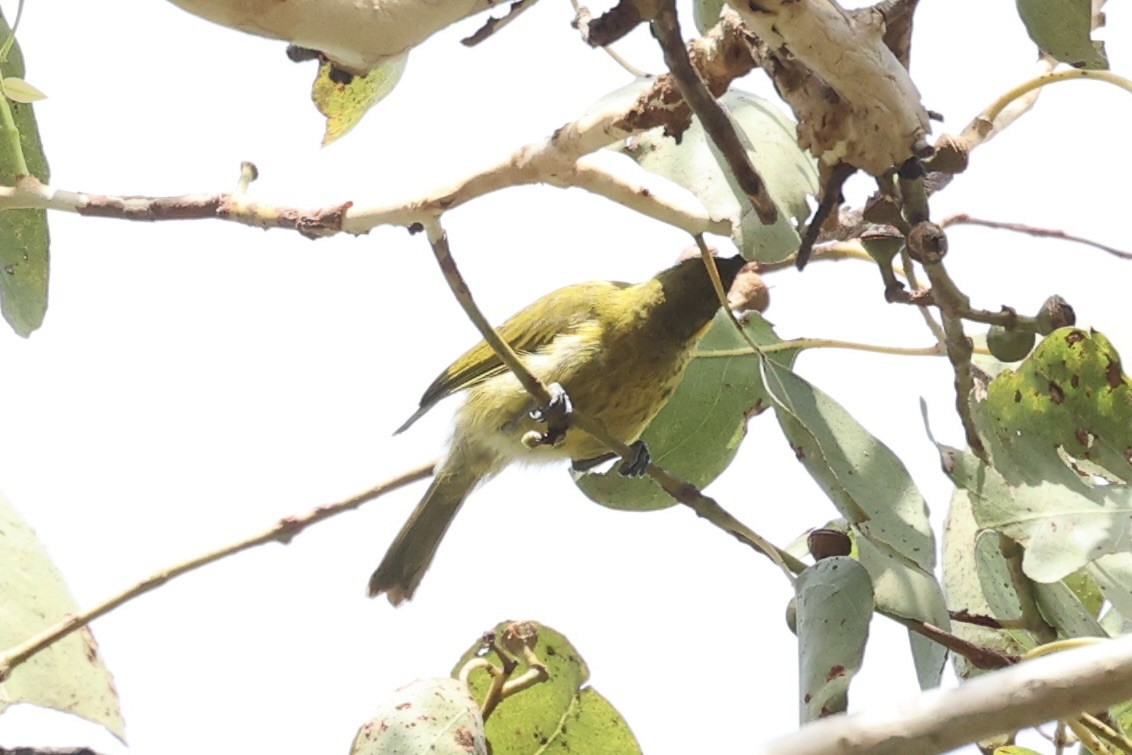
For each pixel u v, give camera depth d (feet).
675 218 19.71
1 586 20.15
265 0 12.96
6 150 20.99
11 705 19.42
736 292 26.50
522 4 16.28
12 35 19.39
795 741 11.37
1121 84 19.60
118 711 20.61
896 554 18.97
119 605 19.89
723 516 20.07
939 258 17.39
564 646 22.58
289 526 21.25
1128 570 19.72
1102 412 19.08
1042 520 18.97
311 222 20.36
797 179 18.98
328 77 21.85
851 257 23.36
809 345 24.03
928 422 19.51
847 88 16.37
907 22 16.57
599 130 18.61
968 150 17.95
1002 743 20.56
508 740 22.70
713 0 20.25
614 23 14.32
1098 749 17.60
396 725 18.70
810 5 15.75
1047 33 18.98
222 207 20.63
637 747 22.59
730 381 26.23
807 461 19.62
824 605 18.26
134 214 20.88
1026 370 19.31
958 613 21.09
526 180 19.45
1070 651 11.45
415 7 13.48
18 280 23.09
